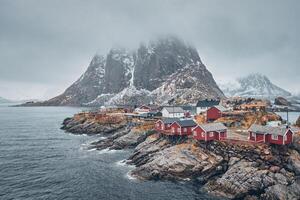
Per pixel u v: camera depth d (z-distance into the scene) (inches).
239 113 4330.7
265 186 2516.0
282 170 2657.5
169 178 2933.1
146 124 4884.4
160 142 3735.2
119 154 4092.0
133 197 2524.6
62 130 6879.9
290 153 2827.3
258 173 2598.4
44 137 5831.7
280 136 2824.8
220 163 2967.5
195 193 2581.2
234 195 2503.7
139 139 4461.1
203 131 3149.6
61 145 4901.6
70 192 2655.0
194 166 2938.0
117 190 2687.0
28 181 2955.2
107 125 6082.7
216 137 3189.0
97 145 4702.3
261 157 2773.1
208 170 2925.7
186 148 3152.1
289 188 2479.1
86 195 2583.7
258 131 2994.6
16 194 2613.2
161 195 2551.7
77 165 3545.8
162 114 5738.2
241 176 2605.8
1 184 2869.1
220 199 2453.2
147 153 3597.4
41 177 3085.6
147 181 2913.4
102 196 2556.6
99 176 3095.5
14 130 6983.3
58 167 3469.5
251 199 2437.3
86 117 6825.8
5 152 4365.2
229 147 2997.0
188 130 3644.2
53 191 2679.6
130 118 6136.8
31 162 3732.8
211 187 2655.0
